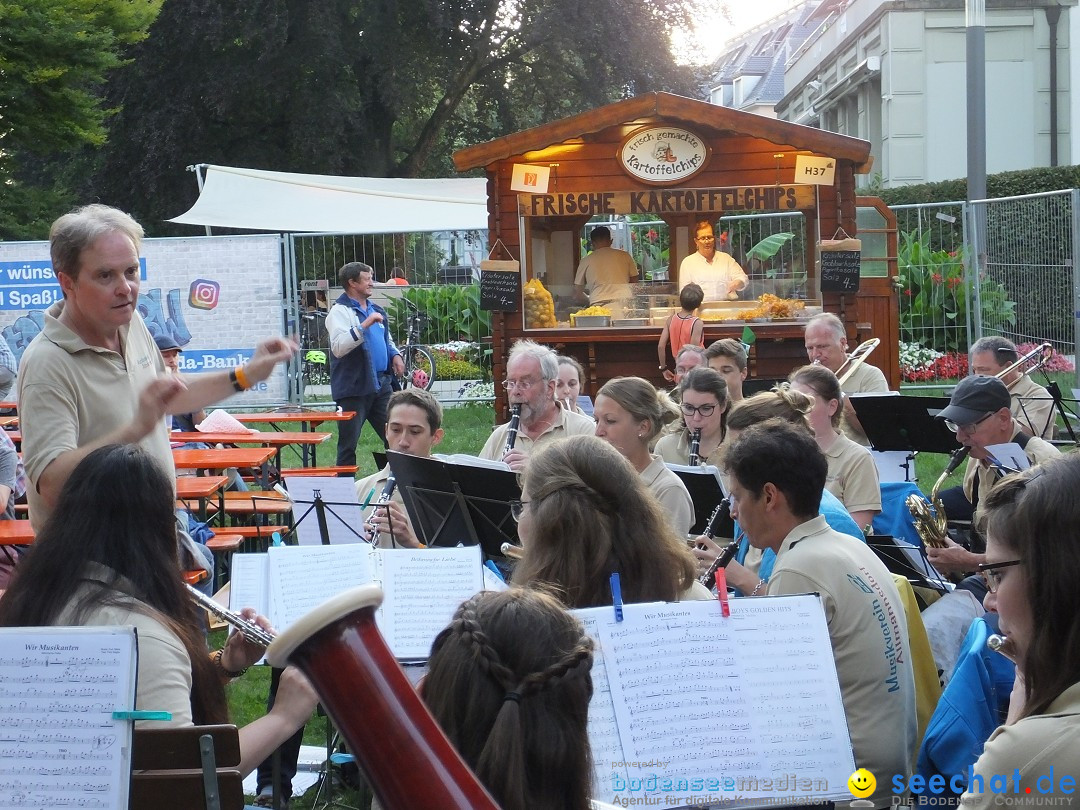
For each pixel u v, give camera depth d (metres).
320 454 11.56
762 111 48.25
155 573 2.46
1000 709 2.67
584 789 1.58
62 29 16.92
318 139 24.56
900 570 4.17
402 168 27.06
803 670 2.34
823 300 10.23
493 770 1.50
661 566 2.64
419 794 0.98
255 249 12.58
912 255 13.55
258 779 4.23
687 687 2.29
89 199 25.66
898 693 2.86
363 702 1.00
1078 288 11.27
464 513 4.36
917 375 13.26
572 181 10.23
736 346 6.15
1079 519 1.82
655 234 12.16
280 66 23.98
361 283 9.48
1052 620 1.84
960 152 26.52
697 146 10.09
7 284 12.48
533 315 10.49
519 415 5.57
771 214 11.41
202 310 12.64
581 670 1.58
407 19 25.16
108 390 3.24
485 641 1.57
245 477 8.74
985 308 12.96
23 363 3.19
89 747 2.00
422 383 13.48
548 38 24.84
